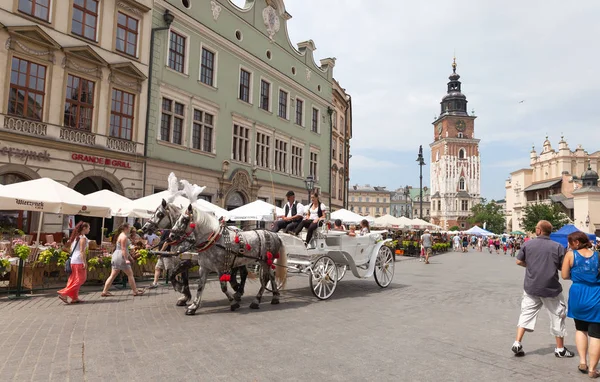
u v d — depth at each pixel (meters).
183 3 24.33
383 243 13.38
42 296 10.45
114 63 20.09
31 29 16.83
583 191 55.44
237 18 28.19
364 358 5.82
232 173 27.38
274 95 32.03
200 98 25.00
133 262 13.09
